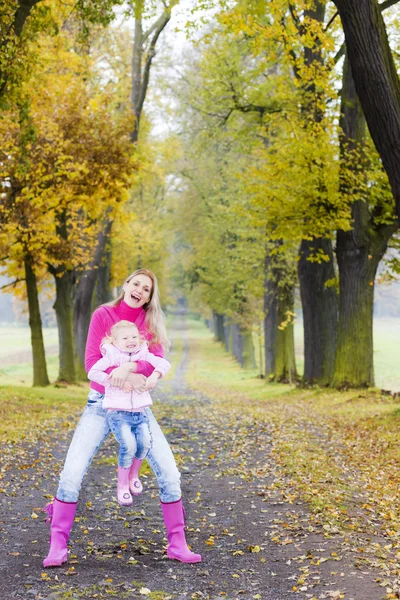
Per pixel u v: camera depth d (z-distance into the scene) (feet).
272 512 22.04
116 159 69.36
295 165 59.93
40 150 63.72
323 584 14.70
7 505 22.74
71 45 77.20
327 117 58.85
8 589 13.99
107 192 71.15
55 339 274.16
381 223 64.39
